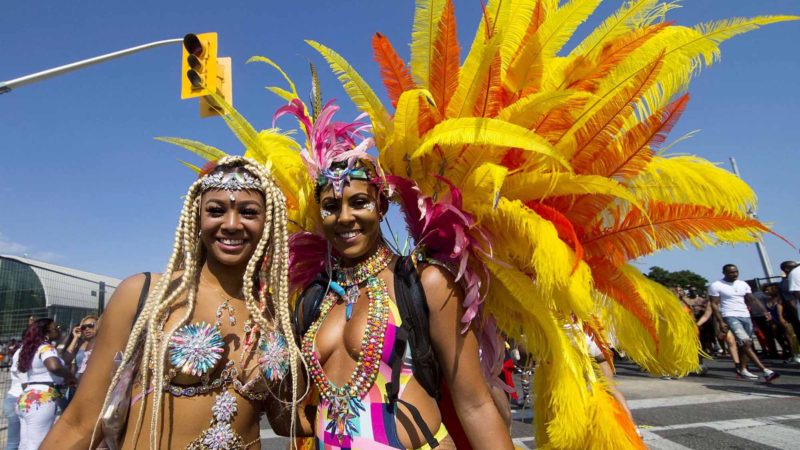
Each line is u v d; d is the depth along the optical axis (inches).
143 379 48.3
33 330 180.1
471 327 62.1
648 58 59.7
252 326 55.5
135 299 52.5
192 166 77.4
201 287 55.5
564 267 53.6
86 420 50.1
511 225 60.9
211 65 187.6
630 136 60.9
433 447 57.1
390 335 59.3
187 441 49.1
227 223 54.2
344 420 58.1
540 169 62.4
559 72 64.7
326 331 63.7
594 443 60.2
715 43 58.4
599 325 68.8
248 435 53.0
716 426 172.4
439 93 64.1
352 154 62.4
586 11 66.1
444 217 63.5
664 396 237.1
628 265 68.7
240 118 75.9
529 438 173.8
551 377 62.5
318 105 71.4
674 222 62.0
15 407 181.8
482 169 59.6
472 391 58.8
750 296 382.3
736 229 59.8
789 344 350.9
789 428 164.9
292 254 74.7
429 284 60.7
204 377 50.3
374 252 65.8
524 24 67.9
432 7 63.8
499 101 62.1
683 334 65.3
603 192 56.4
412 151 64.8
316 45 66.6
